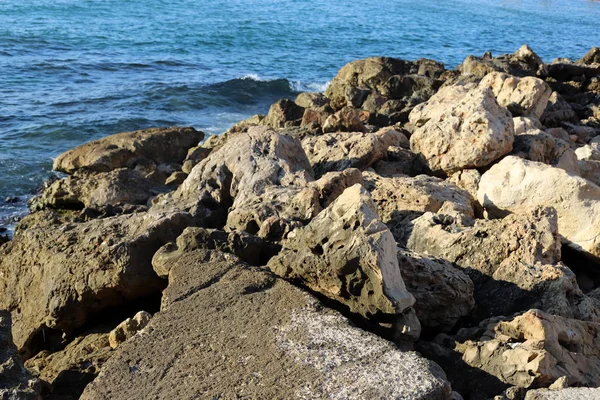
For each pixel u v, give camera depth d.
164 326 4.85
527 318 5.03
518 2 63.22
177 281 5.34
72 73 24.84
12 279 7.11
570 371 4.85
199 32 35.91
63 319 6.49
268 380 4.30
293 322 4.77
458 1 60.34
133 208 9.30
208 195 7.75
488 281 6.00
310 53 33.44
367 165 9.21
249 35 36.50
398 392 4.12
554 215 6.21
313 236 5.27
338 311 5.06
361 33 40.31
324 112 13.31
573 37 45.00
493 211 7.56
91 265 6.39
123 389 4.37
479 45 39.66
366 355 4.44
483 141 8.66
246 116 21.17
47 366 6.02
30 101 20.66
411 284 5.59
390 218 7.20
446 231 6.47
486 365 4.95
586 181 7.09
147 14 39.69
